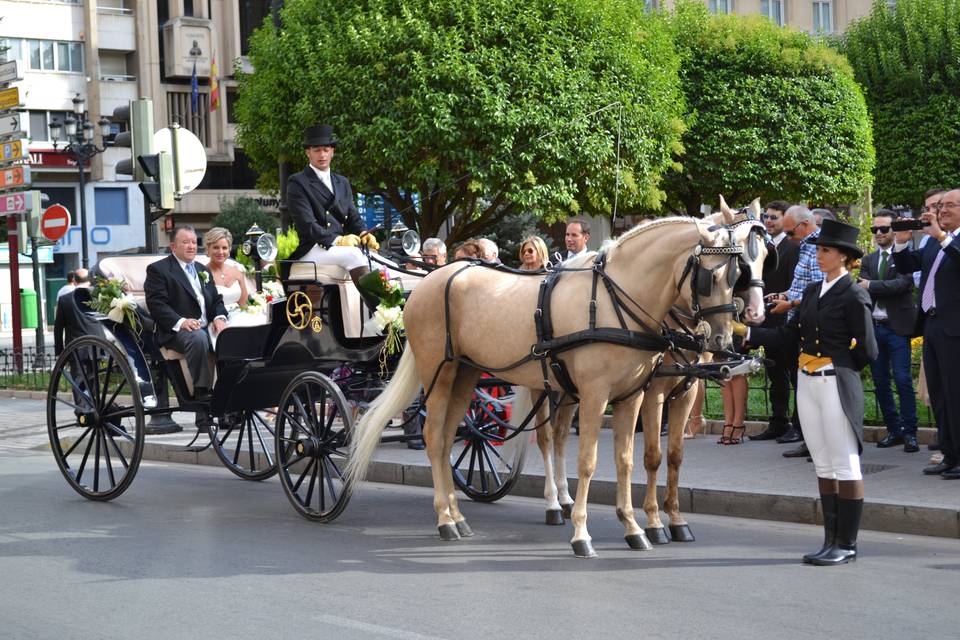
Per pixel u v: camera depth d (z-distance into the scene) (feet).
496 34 79.41
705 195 110.42
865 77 129.80
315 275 37.17
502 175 78.79
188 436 53.78
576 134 79.77
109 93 181.37
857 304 28.09
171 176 54.34
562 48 80.59
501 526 34.37
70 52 179.22
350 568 28.53
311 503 39.01
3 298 174.50
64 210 80.07
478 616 23.73
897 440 43.42
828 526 28.89
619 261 29.60
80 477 41.06
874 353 28.30
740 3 156.25
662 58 91.04
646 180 86.38
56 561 29.48
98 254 179.32
